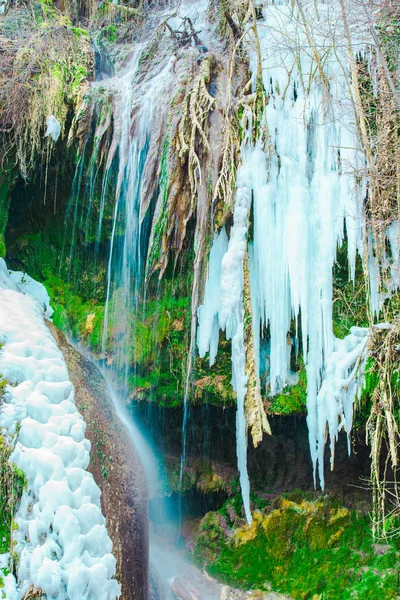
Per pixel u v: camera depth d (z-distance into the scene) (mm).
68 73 6766
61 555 3941
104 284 7203
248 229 6137
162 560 6715
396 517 6543
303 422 6855
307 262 5938
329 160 6195
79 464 4375
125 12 8859
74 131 6637
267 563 6574
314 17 6699
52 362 4891
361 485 6832
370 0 5965
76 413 4660
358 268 6242
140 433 7125
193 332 6109
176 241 6316
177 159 6297
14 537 3953
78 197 7062
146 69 7660
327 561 6473
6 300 5523
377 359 5551
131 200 6816
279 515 6762
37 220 7273
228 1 6824
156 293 6918
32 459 4176
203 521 7020
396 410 6016
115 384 6914
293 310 6328
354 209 5988
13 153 6688
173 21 8570
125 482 5027
